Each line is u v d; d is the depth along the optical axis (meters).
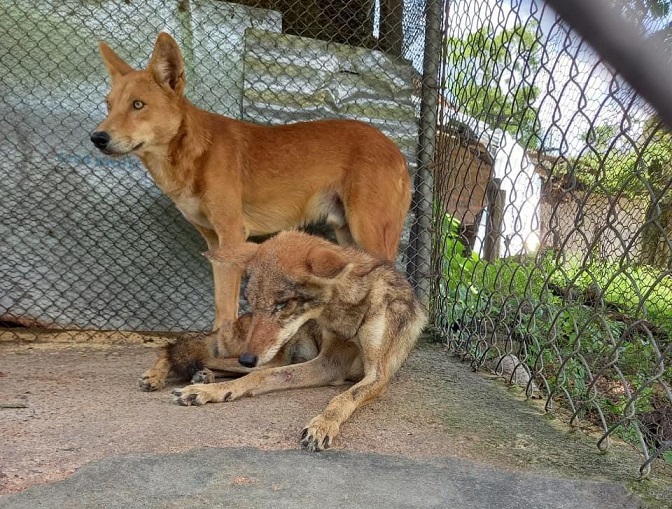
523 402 1.16
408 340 1.16
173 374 1.14
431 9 1.62
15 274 1.50
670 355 1.41
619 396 1.28
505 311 1.33
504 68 1.26
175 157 1.30
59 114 1.50
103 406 1.01
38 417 0.95
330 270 0.96
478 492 0.79
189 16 1.55
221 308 1.35
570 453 0.93
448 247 1.75
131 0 1.52
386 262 1.15
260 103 1.60
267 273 1.01
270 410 1.00
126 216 1.55
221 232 1.33
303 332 1.21
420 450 0.90
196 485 0.76
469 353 1.42
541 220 1.60
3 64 1.46
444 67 1.63
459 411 1.08
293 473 0.80
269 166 1.37
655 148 1.46
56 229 1.52
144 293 1.58
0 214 1.48
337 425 0.92
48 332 1.53
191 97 1.57
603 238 1.67
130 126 1.23
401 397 1.13
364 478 0.80
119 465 0.80
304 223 1.46
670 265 0.87
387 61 1.67
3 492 0.73
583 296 1.61
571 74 1.00
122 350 1.44
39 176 1.50
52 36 1.48
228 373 1.17
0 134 1.47
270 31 1.60
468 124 1.47
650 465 0.88
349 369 1.15
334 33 1.83
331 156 1.39
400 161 1.45
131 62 1.53
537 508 0.76
